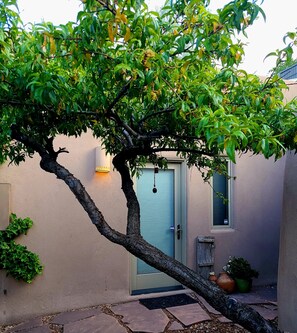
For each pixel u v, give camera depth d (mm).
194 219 4797
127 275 4348
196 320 3562
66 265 4059
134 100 2201
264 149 1442
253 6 1267
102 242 4242
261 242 5141
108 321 3602
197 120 1562
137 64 1430
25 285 3852
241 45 1654
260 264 5105
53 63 1834
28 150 2625
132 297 4340
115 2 1365
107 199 4297
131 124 2273
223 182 5055
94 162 4250
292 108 2068
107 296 4223
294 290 2857
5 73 1542
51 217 4020
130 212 2209
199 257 4730
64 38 1472
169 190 4855
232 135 1282
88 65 1610
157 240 4750
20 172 3908
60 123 2205
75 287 4082
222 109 1442
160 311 3873
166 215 4824
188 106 1655
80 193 2018
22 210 3895
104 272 4234
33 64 1555
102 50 1522
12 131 2148
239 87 1888
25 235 3895
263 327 1668
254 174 5156
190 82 1681
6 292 3762
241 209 5051
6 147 2691
